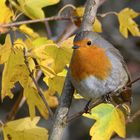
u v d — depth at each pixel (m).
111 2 16.77
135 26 10.62
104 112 9.52
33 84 9.27
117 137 14.04
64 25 15.66
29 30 10.23
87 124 16.45
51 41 9.94
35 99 9.34
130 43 17.06
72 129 16.41
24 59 9.12
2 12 9.95
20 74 9.18
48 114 9.42
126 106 9.96
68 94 9.55
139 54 16.98
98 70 10.16
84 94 10.18
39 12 10.27
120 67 10.53
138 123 15.98
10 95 9.25
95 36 10.23
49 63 9.48
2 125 9.54
